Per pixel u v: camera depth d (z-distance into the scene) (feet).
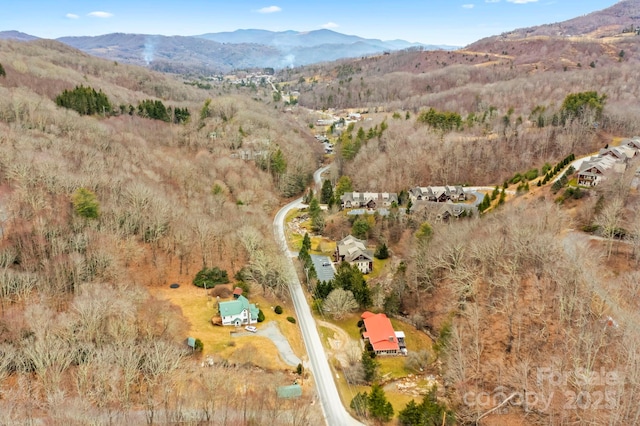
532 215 328.49
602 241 307.78
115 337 215.51
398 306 327.26
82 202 302.66
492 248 293.84
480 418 220.84
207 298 303.89
